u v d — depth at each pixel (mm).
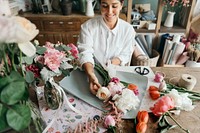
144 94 885
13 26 384
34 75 651
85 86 915
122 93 798
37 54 668
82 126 711
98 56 1331
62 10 2141
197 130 722
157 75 987
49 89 732
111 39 1303
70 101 840
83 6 2182
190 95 887
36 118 594
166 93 864
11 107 453
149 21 2211
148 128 719
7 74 493
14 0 2029
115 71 1012
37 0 2164
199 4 2072
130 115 770
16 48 493
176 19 2369
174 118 771
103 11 1184
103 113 777
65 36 2250
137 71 1076
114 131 695
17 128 446
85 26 1290
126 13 2148
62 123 728
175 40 2076
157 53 2127
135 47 1857
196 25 2199
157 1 2291
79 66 983
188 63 2092
